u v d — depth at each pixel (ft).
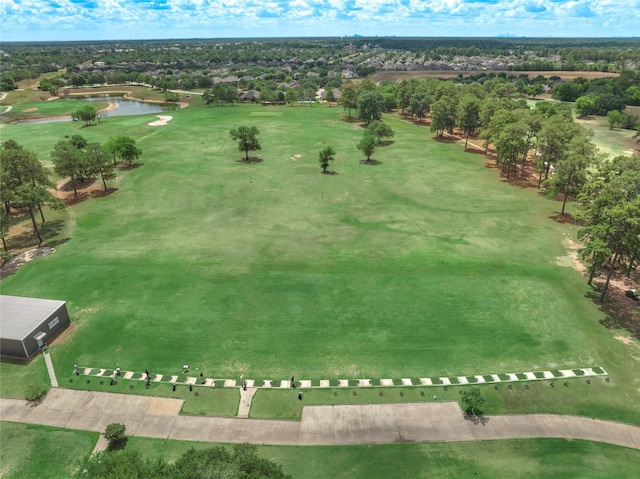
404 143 418.51
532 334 148.66
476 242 215.72
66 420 117.29
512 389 126.21
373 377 130.93
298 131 461.78
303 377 131.13
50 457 106.63
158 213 252.42
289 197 276.00
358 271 187.73
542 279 180.86
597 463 103.50
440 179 312.29
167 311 160.66
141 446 109.29
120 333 149.59
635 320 156.66
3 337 136.15
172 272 187.21
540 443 109.29
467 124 411.95
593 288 175.94
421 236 222.48
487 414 118.11
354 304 164.55
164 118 535.19
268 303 165.27
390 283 177.99
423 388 126.82
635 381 129.08
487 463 103.86
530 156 374.84
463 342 144.77
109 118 541.34
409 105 527.40
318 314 158.81
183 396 124.36
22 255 204.85
